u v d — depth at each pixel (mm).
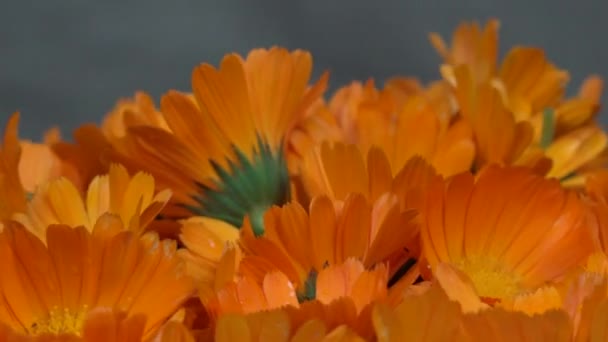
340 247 787
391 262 802
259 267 786
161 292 768
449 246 812
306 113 906
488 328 740
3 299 771
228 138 840
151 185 804
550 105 938
